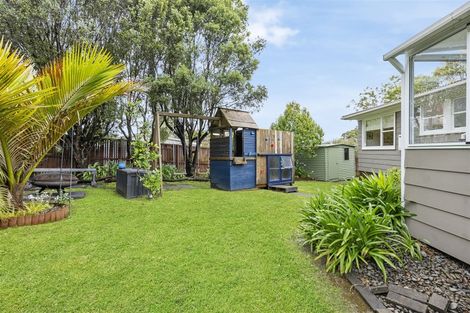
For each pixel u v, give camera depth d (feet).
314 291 7.36
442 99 9.85
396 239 9.14
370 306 6.64
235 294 7.09
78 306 6.41
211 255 9.42
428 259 8.87
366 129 33.01
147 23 28.99
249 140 25.89
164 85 29.58
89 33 26.04
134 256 9.21
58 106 12.24
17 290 6.97
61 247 9.80
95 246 9.98
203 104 33.24
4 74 9.66
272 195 21.77
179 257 9.21
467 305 6.57
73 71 11.88
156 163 23.34
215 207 16.74
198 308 6.48
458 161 8.48
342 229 8.54
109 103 28.43
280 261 9.07
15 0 23.70
